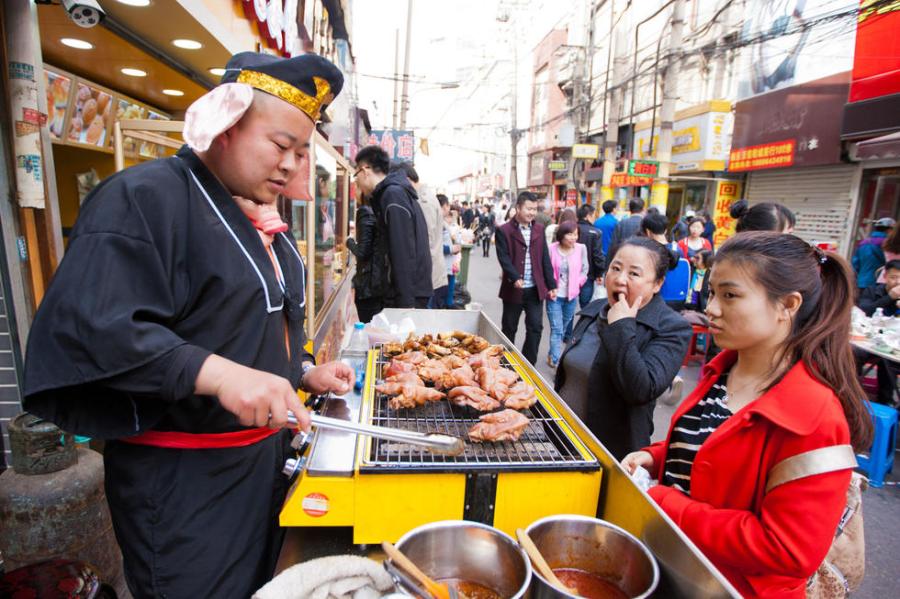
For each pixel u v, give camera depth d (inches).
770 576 47.3
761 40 364.2
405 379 73.1
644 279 83.2
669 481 61.9
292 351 53.8
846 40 357.1
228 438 46.0
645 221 229.5
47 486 78.7
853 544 57.5
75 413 39.4
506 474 53.0
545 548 47.4
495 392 73.5
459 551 45.9
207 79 155.9
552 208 1047.6
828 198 393.4
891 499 141.1
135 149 134.0
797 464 44.4
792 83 412.2
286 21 170.9
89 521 82.1
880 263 243.8
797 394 46.6
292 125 43.3
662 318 85.4
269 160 43.5
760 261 49.6
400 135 657.0
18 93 74.0
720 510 49.6
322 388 64.7
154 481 44.7
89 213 38.9
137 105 153.7
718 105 503.5
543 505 54.3
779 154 422.9
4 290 77.2
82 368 36.1
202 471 45.5
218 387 37.4
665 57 434.6
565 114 844.6
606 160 602.2
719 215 508.4
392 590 42.6
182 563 45.6
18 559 79.2
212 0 112.0
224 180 45.3
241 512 48.4
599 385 88.2
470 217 860.6
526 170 1445.6
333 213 162.6
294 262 56.2
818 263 50.7
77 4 67.6
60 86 115.6
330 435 60.5
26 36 73.7
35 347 36.6
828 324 48.6
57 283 36.8
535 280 225.3
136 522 45.3
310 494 51.6
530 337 230.2
